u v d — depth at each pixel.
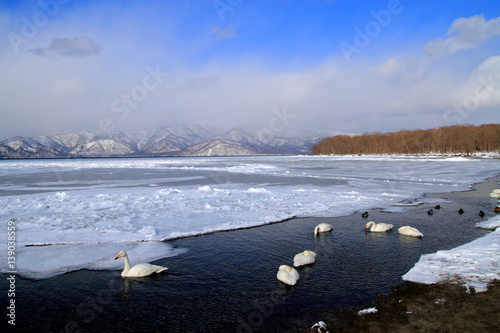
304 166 52.72
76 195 21.28
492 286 7.58
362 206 18.17
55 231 12.65
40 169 48.06
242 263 9.84
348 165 54.16
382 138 111.81
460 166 47.97
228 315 6.86
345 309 6.96
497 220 14.62
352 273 8.93
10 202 18.50
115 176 36.25
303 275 8.85
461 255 9.80
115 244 11.38
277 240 12.11
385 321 6.40
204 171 43.25
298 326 6.38
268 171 42.69
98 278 8.73
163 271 9.22
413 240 11.98
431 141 94.19
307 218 15.50
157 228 13.30
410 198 20.80
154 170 45.47
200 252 10.78
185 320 6.70
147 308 7.18
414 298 7.25
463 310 6.61
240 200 19.52
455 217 15.62
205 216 15.48
